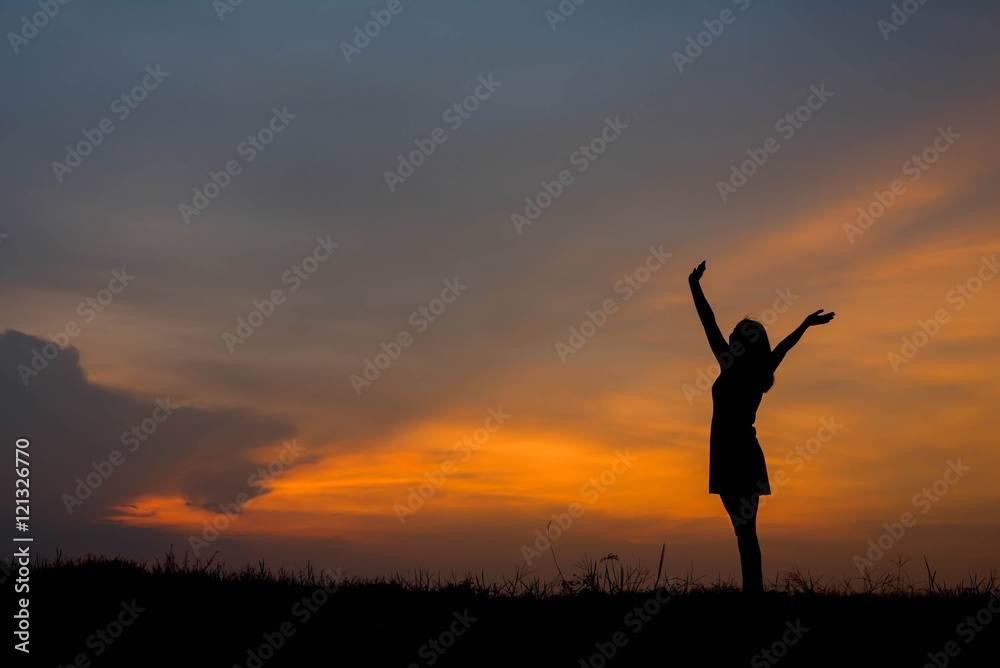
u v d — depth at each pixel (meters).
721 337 7.61
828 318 7.57
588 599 7.82
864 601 7.52
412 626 7.49
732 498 7.35
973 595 7.63
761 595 7.15
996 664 6.14
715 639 6.70
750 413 7.47
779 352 7.55
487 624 7.39
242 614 7.90
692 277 7.79
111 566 9.70
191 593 8.56
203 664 6.72
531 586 8.37
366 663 6.70
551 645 6.85
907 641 6.58
